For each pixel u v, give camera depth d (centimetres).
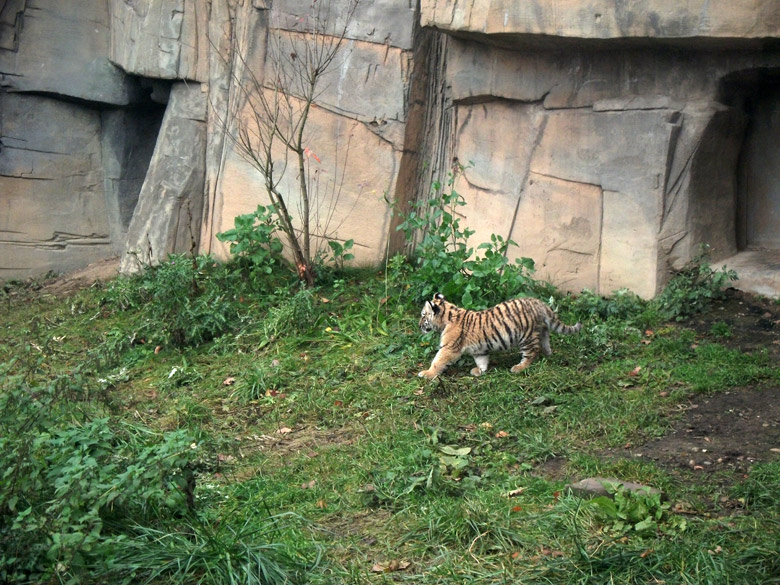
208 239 1212
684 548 447
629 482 541
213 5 1202
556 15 876
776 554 434
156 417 747
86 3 1296
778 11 760
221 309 945
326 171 1115
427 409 702
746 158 940
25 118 1309
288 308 919
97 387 586
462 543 480
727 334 812
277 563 436
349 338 872
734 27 780
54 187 1335
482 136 1047
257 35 1159
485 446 630
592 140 936
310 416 726
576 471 575
